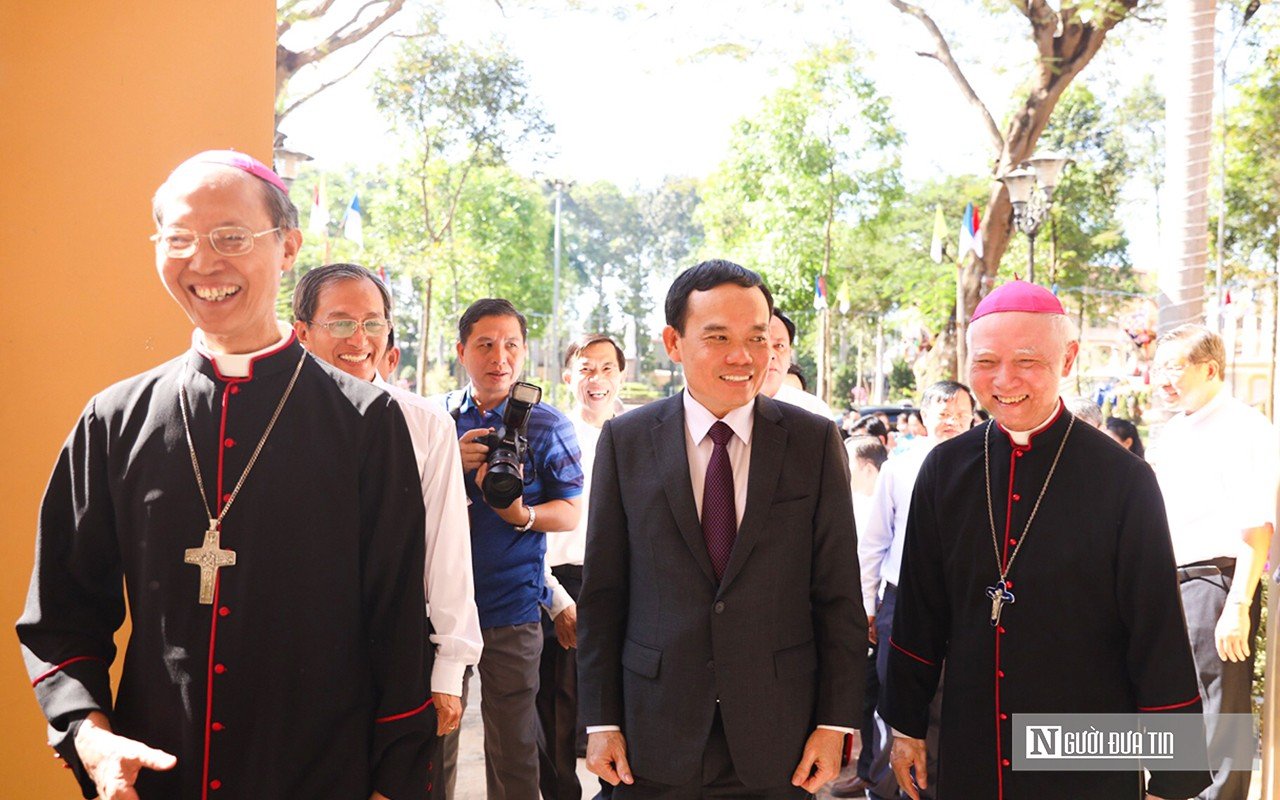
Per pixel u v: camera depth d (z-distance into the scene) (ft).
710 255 86.69
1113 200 68.95
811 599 8.55
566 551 14.75
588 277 138.41
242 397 6.86
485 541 11.93
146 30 10.64
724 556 8.29
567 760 13.60
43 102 10.05
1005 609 8.54
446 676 7.90
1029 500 8.63
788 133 70.54
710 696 8.12
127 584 6.79
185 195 6.58
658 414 8.77
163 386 6.95
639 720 8.28
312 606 6.69
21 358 9.96
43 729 10.07
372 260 59.16
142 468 6.72
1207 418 14.48
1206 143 25.00
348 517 6.90
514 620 12.00
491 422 12.49
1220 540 14.28
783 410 8.67
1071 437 8.71
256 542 6.63
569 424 12.87
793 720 8.16
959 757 8.71
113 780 5.98
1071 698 8.34
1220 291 51.47
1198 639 14.29
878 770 14.78
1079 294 71.51
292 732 6.62
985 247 55.11
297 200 60.03
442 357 78.33
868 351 105.19
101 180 10.40
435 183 58.80
